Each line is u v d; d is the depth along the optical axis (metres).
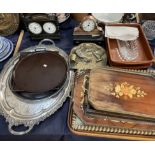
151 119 0.68
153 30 0.97
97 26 0.96
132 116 0.68
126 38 0.91
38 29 0.99
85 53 0.92
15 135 0.73
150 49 0.87
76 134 0.70
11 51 0.96
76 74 0.83
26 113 0.75
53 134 0.72
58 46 1.00
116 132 0.69
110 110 0.67
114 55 0.91
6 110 0.75
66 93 0.79
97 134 0.69
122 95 0.72
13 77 0.82
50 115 0.75
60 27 1.08
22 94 0.78
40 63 0.86
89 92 0.71
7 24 1.04
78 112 0.73
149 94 0.73
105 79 0.76
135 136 0.69
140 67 0.85
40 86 0.78
